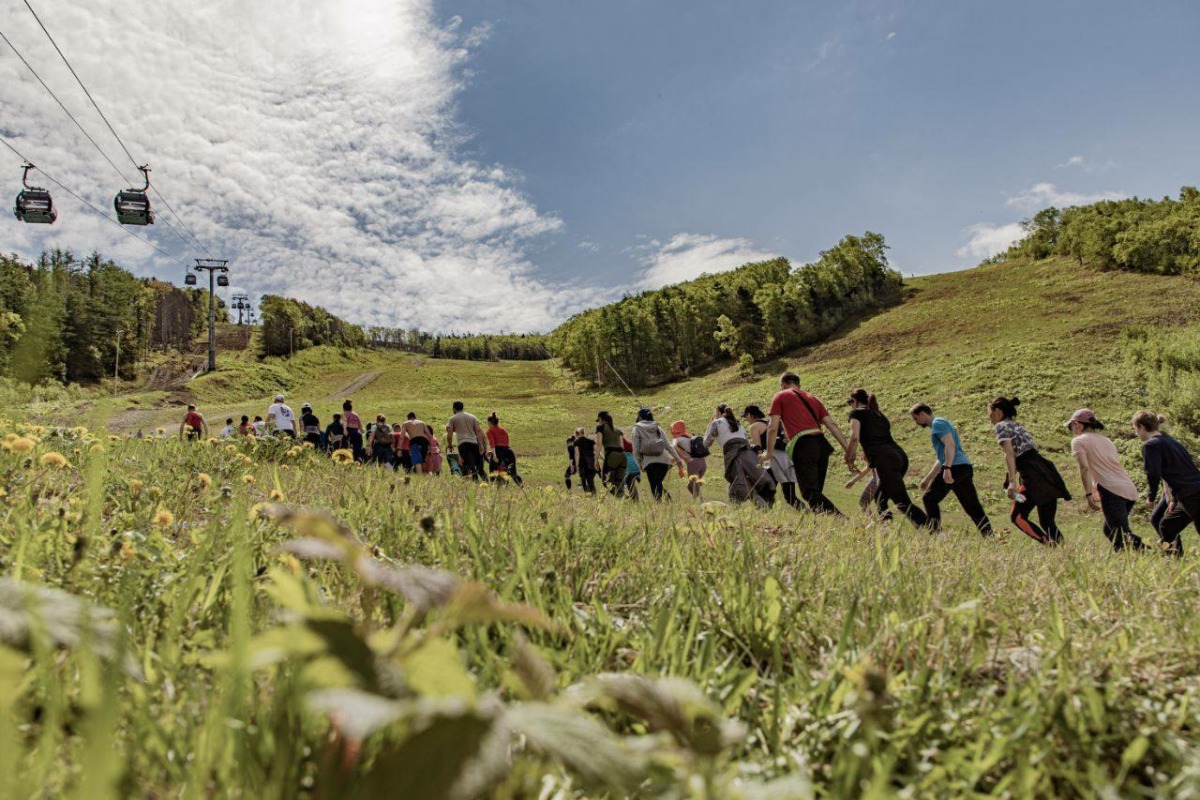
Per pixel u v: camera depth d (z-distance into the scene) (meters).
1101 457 6.68
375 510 2.93
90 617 0.71
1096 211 94.31
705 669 1.38
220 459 4.51
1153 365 39.56
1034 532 6.56
